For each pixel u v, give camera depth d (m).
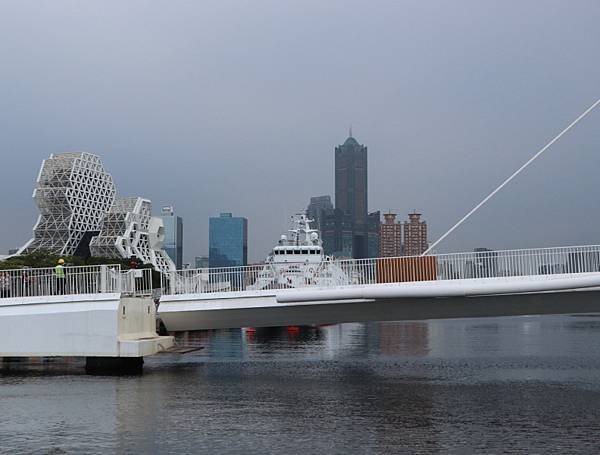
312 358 52.12
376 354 56.47
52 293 37.59
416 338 82.69
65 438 22.25
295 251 80.75
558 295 34.00
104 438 22.23
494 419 25.52
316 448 20.97
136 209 173.50
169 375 38.72
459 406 28.36
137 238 171.25
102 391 31.98
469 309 35.84
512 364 46.41
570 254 32.47
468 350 61.25
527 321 144.12
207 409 27.47
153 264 164.75
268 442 21.75
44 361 44.94
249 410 27.28
